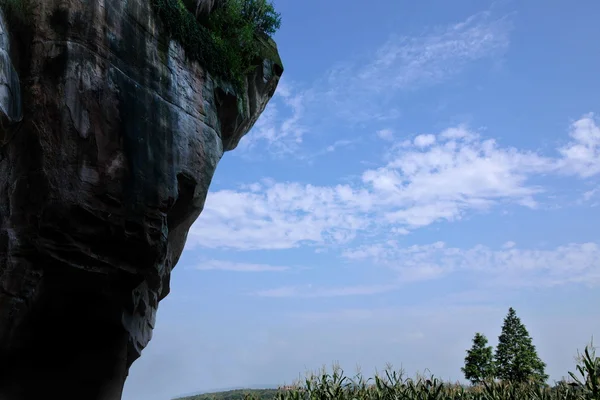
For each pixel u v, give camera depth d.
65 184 14.02
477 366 42.31
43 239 14.07
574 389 15.25
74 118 14.19
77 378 15.66
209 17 21.08
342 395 15.95
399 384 16.50
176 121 17.52
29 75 14.16
